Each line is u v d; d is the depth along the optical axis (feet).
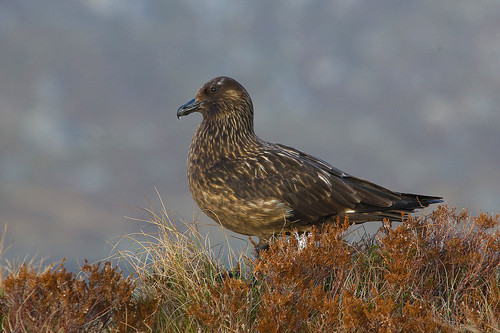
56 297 25.48
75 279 26.22
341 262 27.86
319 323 26.09
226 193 35.42
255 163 35.65
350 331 24.41
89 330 26.48
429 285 28.86
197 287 30.01
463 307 27.25
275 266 26.50
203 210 37.22
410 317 24.59
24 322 25.36
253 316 28.30
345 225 29.19
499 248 29.94
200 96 38.29
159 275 31.35
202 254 32.76
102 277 26.27
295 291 26.37
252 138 38.11
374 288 26.21
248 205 35.06
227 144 36.86
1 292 28.55
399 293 27.63
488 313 26.40
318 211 35.45
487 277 29.86
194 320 28.25
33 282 25.50
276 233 36.09
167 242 32.63
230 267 32.40
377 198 36.01
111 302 26.16
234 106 37.37
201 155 36.99
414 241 30.14
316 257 27.63
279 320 24.99
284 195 34.94
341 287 27.96
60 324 25.43
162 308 28.99
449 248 30.04
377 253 32.55
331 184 35.76
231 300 26.53
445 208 32.45
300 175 35.37
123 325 26.12
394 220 36.22
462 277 29.48
